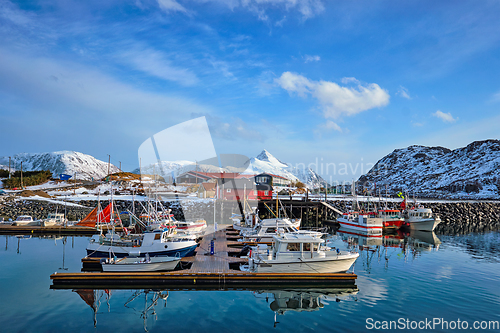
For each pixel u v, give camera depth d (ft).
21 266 81.76
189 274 66.44
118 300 58.59
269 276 66.80
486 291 64.34
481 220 213.05
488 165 488.85
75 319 50.37
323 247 74.18
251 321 50.39
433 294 62.54
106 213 110.11
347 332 47.01
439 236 145.69
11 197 204.23
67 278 65.36
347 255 71.77
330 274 67.15
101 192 230.07
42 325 47.96
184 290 64.69
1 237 126.62
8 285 66.44
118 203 191.72
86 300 58.44
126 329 46.93
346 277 67.26
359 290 65.16
